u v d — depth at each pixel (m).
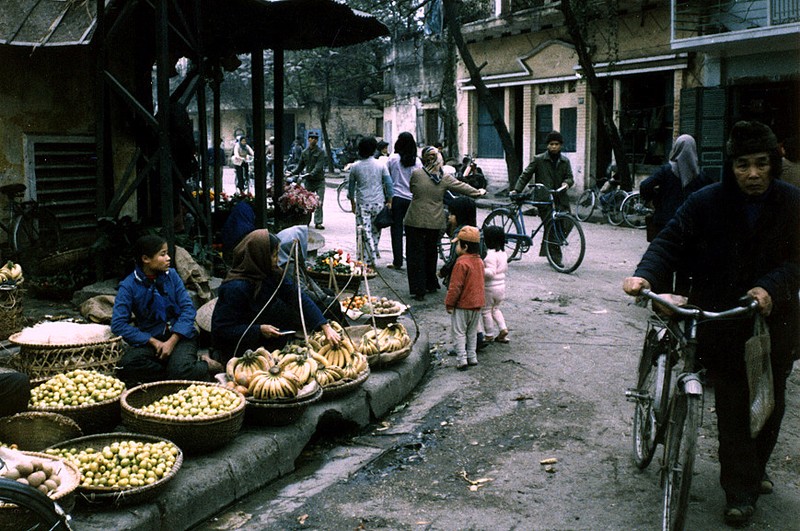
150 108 10.06
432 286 10.05
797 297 4.11
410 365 6.58
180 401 4.71
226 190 28.19
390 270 11.34
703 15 19.78
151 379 5.31
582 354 7.34
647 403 4.65
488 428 5.62
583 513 4.29
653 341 4.62
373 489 4.70
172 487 4.16
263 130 10.07
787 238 4.06
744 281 4.13
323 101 38.28
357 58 40.56
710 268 4.21
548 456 5.09
